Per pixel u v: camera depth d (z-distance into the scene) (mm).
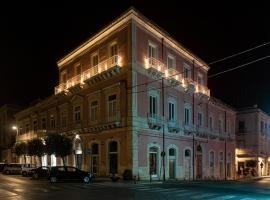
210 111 44688
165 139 32969
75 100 37906
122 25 30969
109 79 32094
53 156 42781
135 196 16297
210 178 41844
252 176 55312
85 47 36906
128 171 27969
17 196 16672
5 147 68312
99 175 32344
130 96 28984
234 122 54375
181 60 37875
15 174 41406
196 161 39094
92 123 33875
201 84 42875
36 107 50844
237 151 60188
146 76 31047
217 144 46031
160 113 32562
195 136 39188
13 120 68688
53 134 35531
